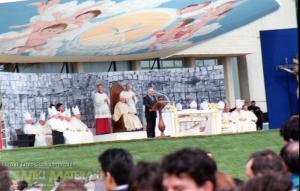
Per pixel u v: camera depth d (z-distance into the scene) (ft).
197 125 128.26
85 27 134.10
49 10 126.31
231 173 98.63
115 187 34.27
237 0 136.05
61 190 32.68
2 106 136.56
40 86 143.54
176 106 138.51
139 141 113.50
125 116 145.69
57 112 131.85
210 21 141.08
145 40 144.66
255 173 31.73
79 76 149.48
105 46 144.15
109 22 135.03
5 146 135.33
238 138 115.03
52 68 163.73
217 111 130.11
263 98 188.55
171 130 127.24
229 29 147.33
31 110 141.69
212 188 26.71
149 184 28.14
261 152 33.04
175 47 152.35
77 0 126.82
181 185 26.48
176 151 26.89
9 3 122.93
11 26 127.24
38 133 132.46
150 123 129.80
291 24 187.11
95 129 146.41
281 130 38.22
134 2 131.95
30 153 106.22
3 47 134.31
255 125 143.54
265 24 186.19
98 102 144.36
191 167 26.43
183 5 134.10
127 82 153.69
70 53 145.79
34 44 135.95
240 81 188.75
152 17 136.98
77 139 133.49
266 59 126.11
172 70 157.58
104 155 34.42
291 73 125.08
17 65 156.46
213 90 160.25
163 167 26.78
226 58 186.91
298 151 32.71
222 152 108.68
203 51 179.52
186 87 158.71
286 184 26.50
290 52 125.29
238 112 142.00
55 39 135.54
